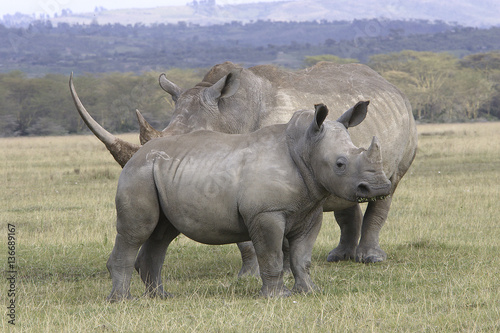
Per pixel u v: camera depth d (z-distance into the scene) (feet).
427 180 154.61
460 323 48.03
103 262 81.00
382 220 81.82
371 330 46.34
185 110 66.74
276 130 58.75
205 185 57.00
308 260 60.08
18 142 404.77
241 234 58.59
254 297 59.31
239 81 67.92
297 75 76.59
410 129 84.48
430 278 64.49
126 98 575.38
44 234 98.43
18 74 652.07
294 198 56.59
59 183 165.68
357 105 57.41
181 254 85.46
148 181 58.18
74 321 50.55
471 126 485.15
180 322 49.98
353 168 53.98
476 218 102.99
